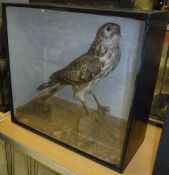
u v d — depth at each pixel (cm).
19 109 72
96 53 58
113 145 58
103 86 61
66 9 52
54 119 69
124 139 52
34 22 65
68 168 55
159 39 52
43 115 71
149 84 54
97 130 62
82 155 59
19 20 63
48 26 64
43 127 67
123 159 53
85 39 60
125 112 56
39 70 72
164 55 64
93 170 55
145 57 45
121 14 44
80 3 60
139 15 42
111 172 55
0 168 87
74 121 67
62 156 59
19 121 69
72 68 65
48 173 77
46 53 69
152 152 61
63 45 65
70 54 65
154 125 72
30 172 82
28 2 63
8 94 73
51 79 71
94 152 58
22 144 62
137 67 46
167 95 69
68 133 64
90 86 63
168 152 43
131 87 51
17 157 83
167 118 41
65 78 67
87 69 62
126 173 54
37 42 69
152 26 44
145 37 43
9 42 64
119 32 51
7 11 60
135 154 60
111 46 54
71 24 60
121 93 57
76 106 68
